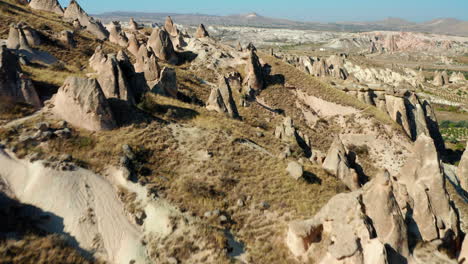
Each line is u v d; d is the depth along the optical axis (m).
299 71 76.62
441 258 16.59
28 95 26.05
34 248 16.88
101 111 25.58
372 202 16.58
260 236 20.00
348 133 59.62
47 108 26.12
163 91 38.44
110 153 23.53
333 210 16.61
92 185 21.03
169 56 69.12
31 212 18.73
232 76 67.00
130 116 28.17
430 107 70.69
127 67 33.03
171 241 18.91
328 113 65.25
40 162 20.95
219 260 17.92
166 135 27.88
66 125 24.69
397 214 16.44
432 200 20.20
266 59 78.88
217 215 20.86
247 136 33.28
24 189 19.67
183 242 18.84
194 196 22.16
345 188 26.89
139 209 20.41
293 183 25.19
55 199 19.58
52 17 58.72
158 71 44.44
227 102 41.44
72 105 25.19
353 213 15.84
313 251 16.80
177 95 42.94
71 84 25.27
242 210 21.98
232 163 26.53
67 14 65.75
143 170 23.20
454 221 19.70
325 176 27.47
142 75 34.19
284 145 34.00
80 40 50.78
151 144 26.06
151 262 17.95
